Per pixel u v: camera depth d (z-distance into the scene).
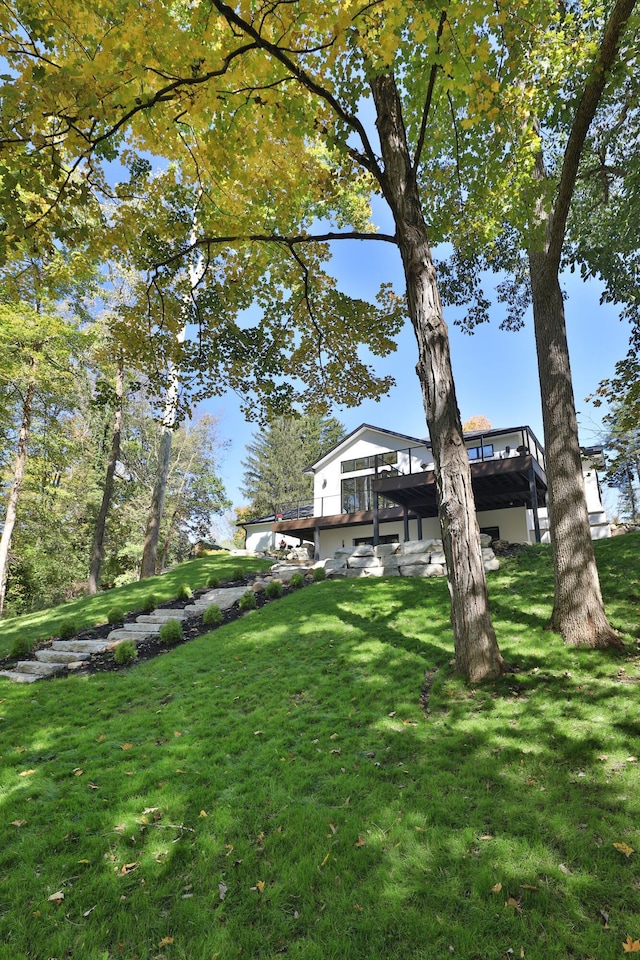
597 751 3.77
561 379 6.71
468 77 4.18
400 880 2.71
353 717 4.95
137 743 4.89
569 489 6.36
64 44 4.14
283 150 6.73
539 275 7.09
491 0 3.89
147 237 6.97
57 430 20.64
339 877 2.78
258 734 4.80
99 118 4.00
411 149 7.93
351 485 24.36
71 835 3.36
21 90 3.63
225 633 8.66
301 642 7.56
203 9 4.12
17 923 2.59
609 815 3.06
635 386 8.90
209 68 4.27
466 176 6.77
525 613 7.15
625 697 4.54
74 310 18.25
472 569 5.54
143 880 2.88
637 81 7.41
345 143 5.62
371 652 6.71
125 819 3.49
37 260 8.11
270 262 8.53
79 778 4.18
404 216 6.08
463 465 5.70
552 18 5.43
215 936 2.43
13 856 3.14
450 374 5.86
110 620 10.76
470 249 8.42
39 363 16.83
